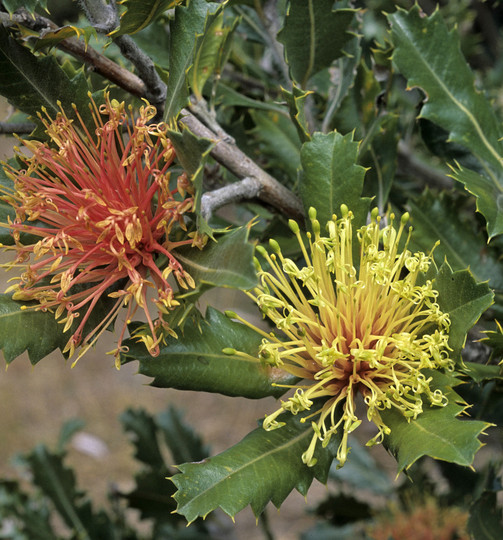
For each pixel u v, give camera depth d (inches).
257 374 38.1
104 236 34.9
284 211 44.5
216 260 33.1
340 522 84.7
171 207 35.3
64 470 82.7
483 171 51.9
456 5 84.9
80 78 41.3
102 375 247.4
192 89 42.6
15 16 38.3
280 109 56.9
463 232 52.9
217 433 224.4
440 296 36.3
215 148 43.1
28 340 37.5
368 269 35.6
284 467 35.0
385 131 51.1
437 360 34.6
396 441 33.8
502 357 39.9
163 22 58.9
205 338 37.6
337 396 37.2
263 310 35.4
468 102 49.1
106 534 83.1
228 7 59.0
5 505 80.7
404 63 48.8
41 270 42.3
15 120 62.2
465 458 30.3
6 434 220.7
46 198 36.8
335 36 48.3
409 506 81.0
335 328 36.2
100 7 39.1
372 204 51.8
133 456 83.9
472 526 51.8
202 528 85.4
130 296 34.9
